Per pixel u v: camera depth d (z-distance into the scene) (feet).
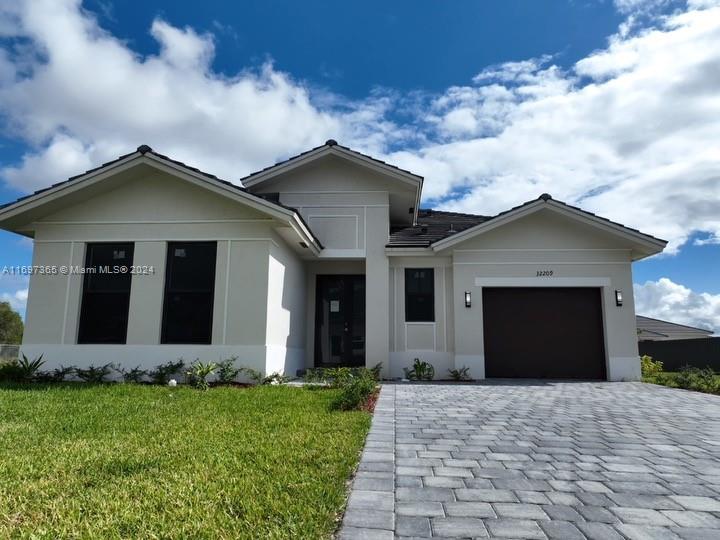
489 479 11.67
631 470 12.57
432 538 8.25
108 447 13.87
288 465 12.25
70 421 17.53
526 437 16.43
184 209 33.55
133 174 33.17
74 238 33.83
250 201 31.50
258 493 10.22
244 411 20.16
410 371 39.78
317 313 45.32
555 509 9.74
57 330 32.78
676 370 64.28
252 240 32.89
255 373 31.19
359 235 41.96
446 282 41.75
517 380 37.83
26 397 23.04
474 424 18.63
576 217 38.50
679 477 12.01
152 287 32.81
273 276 33.71
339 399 22.54
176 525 8.60
